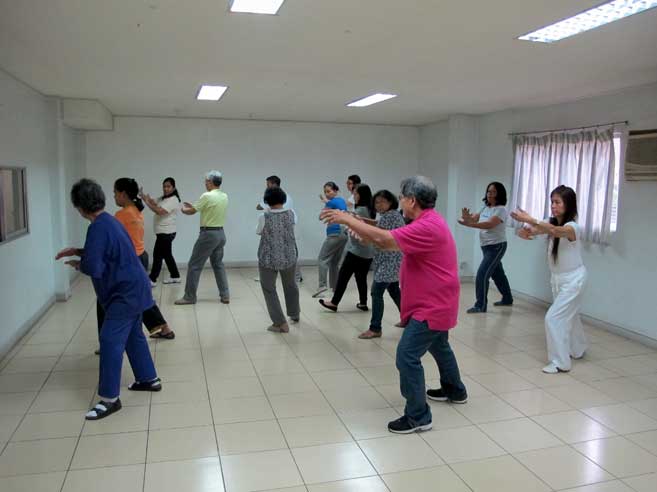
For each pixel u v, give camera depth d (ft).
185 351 14.32
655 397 11.76
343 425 10.23
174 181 23.57
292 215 15.93
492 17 9.42
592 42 11.04
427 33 10.46
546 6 8.80
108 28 10.18
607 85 15.71
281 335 15.87
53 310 18.34
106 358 10.31
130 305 10.43
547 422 10.48
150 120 25.44
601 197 16.97
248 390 11.80
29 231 16.14
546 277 19.85
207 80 15.65
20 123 15.47
